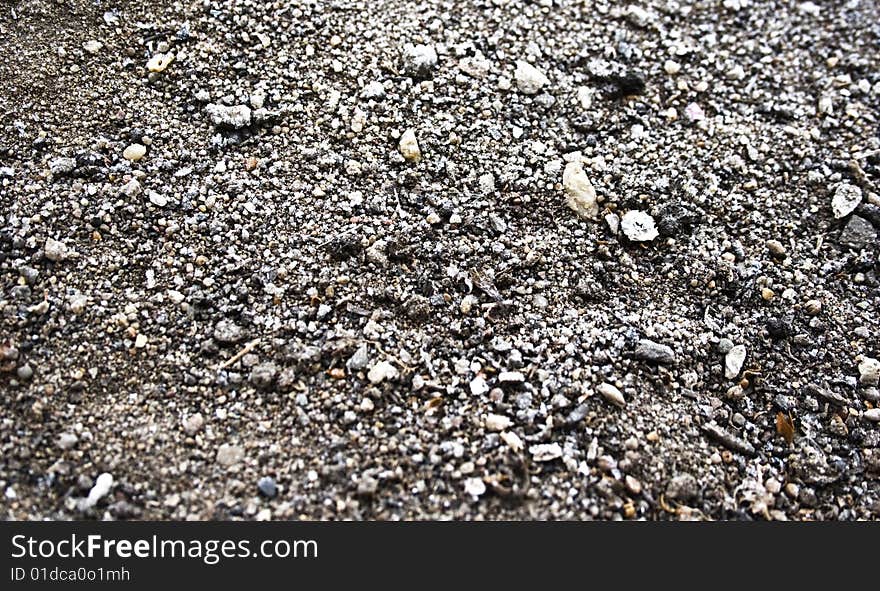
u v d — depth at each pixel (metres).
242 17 0.37
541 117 0.37
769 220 0.36
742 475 0.33
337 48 0.37
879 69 0.40
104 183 0.34
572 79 0.38
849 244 0.36
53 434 0.31
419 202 0.35
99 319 0.33
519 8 0.39
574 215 0.36
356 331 0.33
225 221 0.34
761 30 0.40
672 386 0.34
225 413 0.32
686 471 0.33
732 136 0.37
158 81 0.36
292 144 0.35
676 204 0.36
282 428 0.32
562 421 0.32
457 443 0.32
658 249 0.35
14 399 0.32
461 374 0.33
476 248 0.35
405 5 0.38
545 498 0.32
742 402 0.34
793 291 0.35
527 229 0.35
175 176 0.34
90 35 0.36
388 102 0.36
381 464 0.32
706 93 0.38
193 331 0.33
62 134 0.34
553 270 0.35
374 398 0.32
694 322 0.34
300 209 0.34
